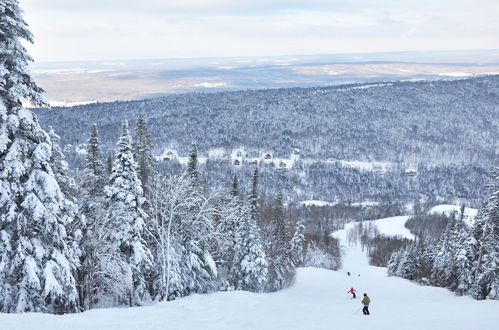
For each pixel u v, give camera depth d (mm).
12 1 16297
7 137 16516
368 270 105625
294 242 73438
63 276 18500
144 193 30578
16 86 16484
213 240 37344
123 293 27000
